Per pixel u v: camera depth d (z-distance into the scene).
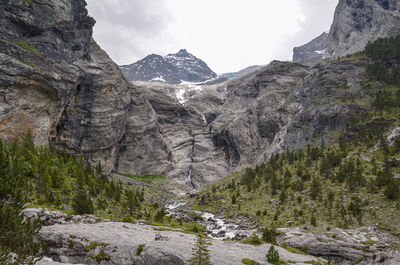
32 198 58.97
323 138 130.25
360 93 139.00
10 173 32.47
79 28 140.50
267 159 159.00
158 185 167.62
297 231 58.12
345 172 84.88
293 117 166.75
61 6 125.00
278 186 92.75
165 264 34.34
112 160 163.50
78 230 43.78
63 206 61.06
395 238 49.97
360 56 170.25
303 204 74.75
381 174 74.06
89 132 143.75
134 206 80.94
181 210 98.19
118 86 158.12
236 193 103.06
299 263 38.97
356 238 51.62
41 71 106.44
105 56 162.12
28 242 26.50
